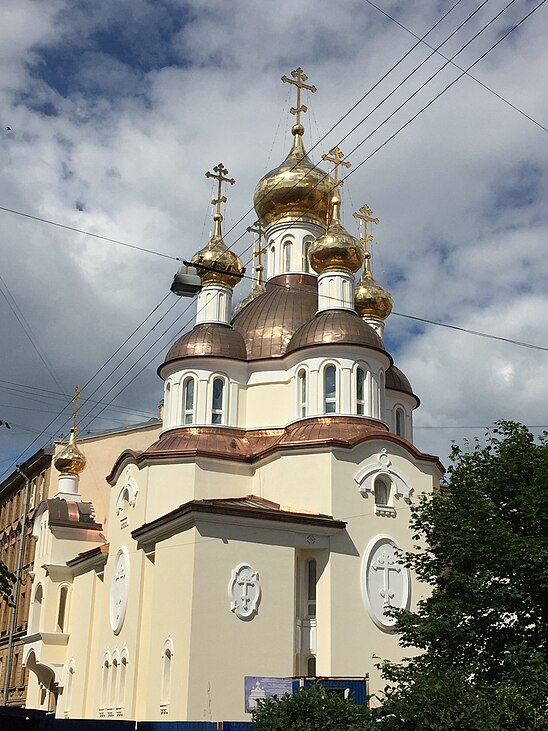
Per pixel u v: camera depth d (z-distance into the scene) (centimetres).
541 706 1994
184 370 4103
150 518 3716
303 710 2034
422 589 3503
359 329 3881
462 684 1950
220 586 3141
